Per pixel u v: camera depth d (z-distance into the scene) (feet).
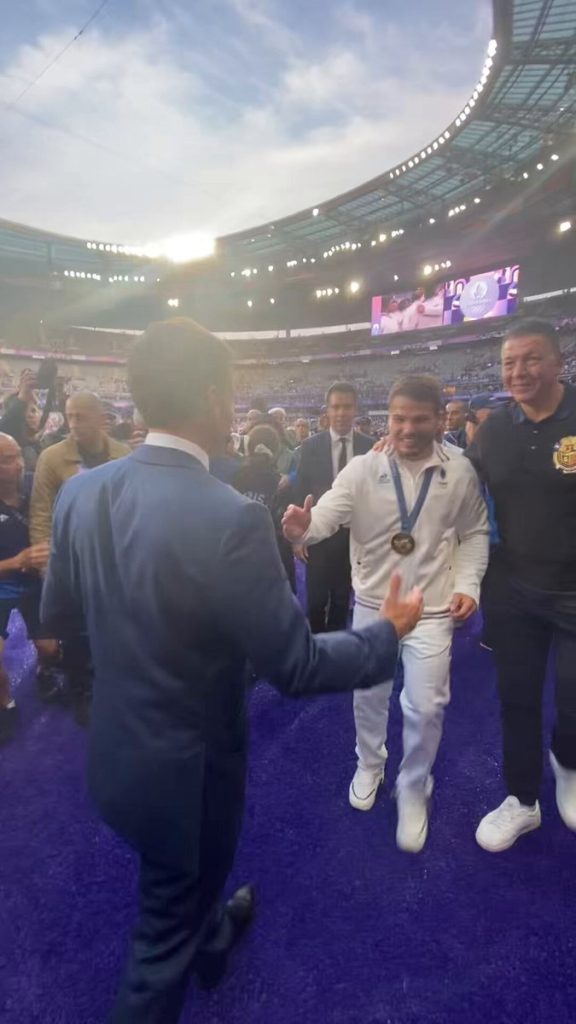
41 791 7.19
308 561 9.81
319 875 5.84
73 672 8.43
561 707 5.97
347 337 130.31
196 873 3.16
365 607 6.40
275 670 2.79
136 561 2.86
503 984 4.71
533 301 96.22
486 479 5.95
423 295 107.96
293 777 7.44
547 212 83.61
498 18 52.42
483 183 90.12
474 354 106.73
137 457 3.15
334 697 9.54
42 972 4.85
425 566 5.98
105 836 6.42
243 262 130.93
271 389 133.39
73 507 3.30
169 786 2.98
